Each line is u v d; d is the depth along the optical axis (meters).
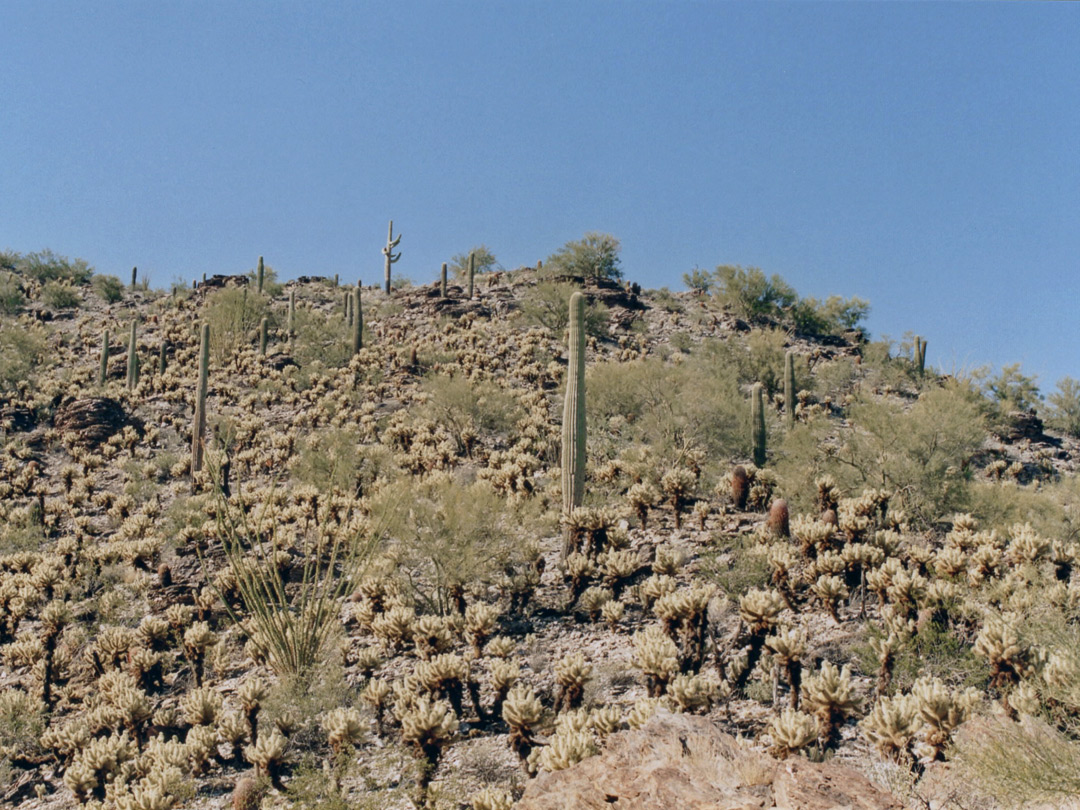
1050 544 13.12
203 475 25.28
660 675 9.27
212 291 59.16
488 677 11.83
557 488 19.70
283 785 9.96
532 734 9.15
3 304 53.91
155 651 15.17
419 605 14.85
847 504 15.23
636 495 16.88
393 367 39.69
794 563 12.91
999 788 5.25
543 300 47.88
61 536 23.53
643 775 5.33
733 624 11.54
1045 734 5.66
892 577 10.59
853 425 26.16
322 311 53.84
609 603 12.70
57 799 11.48
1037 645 7.82
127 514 24.16
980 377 34.12
